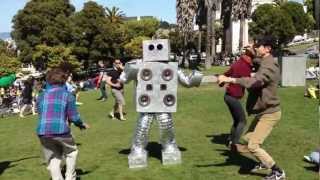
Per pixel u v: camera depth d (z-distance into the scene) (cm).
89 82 3453
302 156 1009
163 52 954
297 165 938
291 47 9388
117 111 1730
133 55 7688
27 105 2086
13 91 2725
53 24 6825
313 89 1922
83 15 6862
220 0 5556
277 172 827
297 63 2378
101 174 934
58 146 816
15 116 2141
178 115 1644
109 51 7038
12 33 7144
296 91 2128
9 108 2319
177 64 960
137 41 7731
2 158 1123
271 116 825
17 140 1366
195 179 873
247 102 843
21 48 6981
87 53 6881
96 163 1020
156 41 952
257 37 824
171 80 955
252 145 830
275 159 986
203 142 1191
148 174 920
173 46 7956
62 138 796
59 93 802
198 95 2153
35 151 1191
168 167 961
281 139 1173
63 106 797
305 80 2419
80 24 6819
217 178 871
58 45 6756
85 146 1205
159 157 1047
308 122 1404
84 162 1032
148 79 950
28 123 1788
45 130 790
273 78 812
